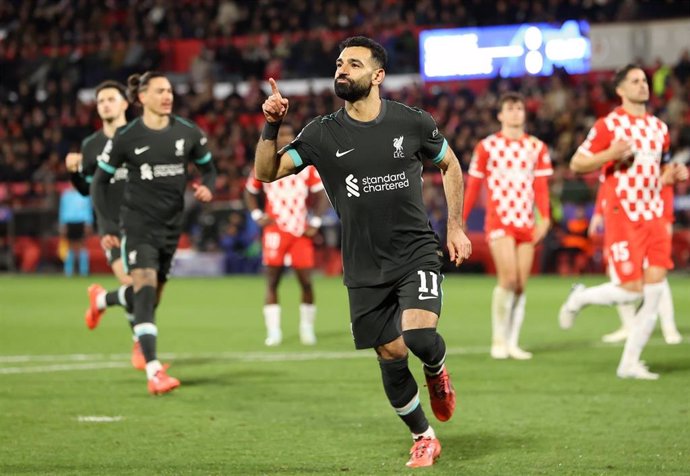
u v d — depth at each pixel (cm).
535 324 3797
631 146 2388
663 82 7612
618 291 2469
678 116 7325
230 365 2742
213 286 5978
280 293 5456
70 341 3341
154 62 8881
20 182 7794
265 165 1519
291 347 3170
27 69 9056
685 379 2425
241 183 7244
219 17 9150
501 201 2855
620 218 2420
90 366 2725
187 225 7175
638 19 8031
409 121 1546
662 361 2744
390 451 1678
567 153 7019
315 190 3288
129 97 2658
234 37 9012
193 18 9150
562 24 8150
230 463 1588
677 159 6719
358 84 1512
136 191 2356
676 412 1998
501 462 1584
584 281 5884
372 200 1535
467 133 7344
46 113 8562
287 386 2367
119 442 1750
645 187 2406
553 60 8175
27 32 9262
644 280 2445
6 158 8000
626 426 1864
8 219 7431
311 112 7912
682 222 6397
